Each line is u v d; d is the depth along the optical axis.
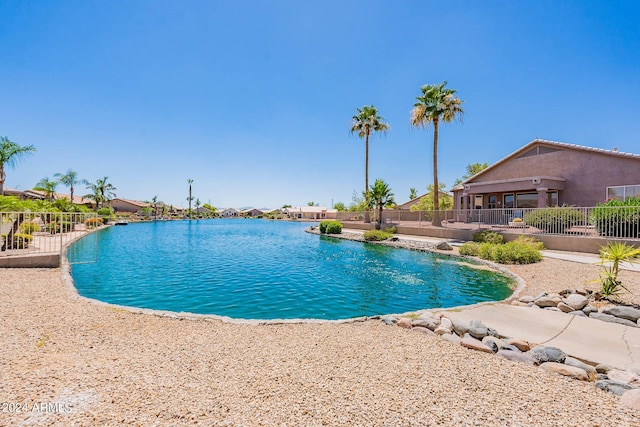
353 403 2.68
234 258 14.47
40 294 6.40
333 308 7.03
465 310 5.78
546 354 3.73
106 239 23.00
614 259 6.60
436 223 21.84
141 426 2.33
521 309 5.86
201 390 2.86
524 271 9.79
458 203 28.03
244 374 3.20
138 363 3.43
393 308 7.05
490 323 5.07
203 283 9.31
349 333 4.61
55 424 2.33
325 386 2.97
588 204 18.02
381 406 2.64
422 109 22.83
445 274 10.62
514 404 2.72
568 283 7.92
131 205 76.81
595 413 2.61
